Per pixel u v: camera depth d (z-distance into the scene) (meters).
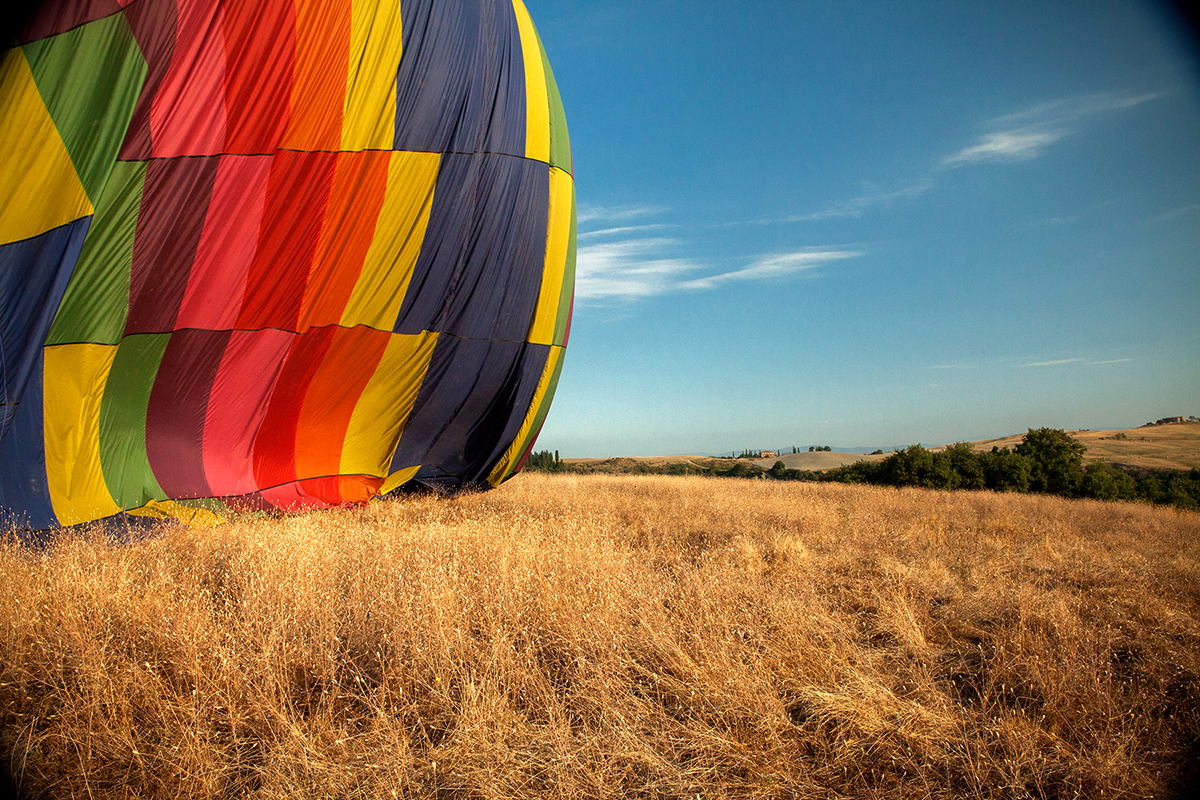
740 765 2.97
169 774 2.89
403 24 9.05
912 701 3.51
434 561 5.62
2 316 7.17
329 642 4.00
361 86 8.76
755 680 3.57
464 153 9.71
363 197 8.95
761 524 9.11
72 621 3.89
